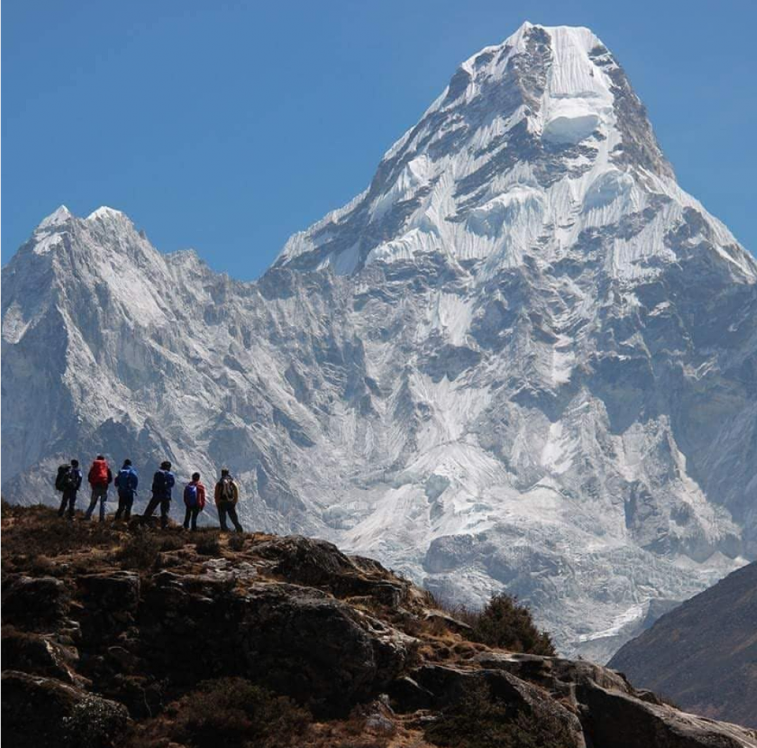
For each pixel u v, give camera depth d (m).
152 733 69.69
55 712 68.50
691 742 72.31
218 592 75.31
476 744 70.88
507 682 73.69
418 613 83.44
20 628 72.81
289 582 80.00
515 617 86.44
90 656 72.69
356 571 84.44
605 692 74.88
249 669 73.62
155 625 74.25
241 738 69.88
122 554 79.06
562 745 71.56
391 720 72.75
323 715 72.56
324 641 73.50
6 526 87.06
